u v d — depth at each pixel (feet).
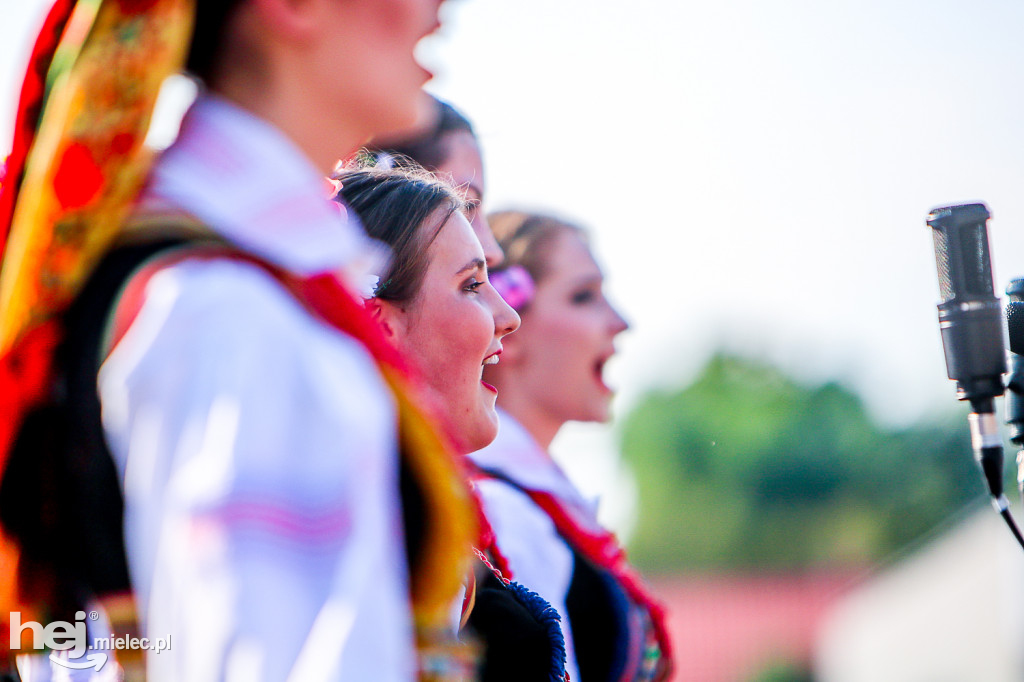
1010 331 11.58
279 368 5.74
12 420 6.32
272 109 6.73
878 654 111.65
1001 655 102.89
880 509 179.63
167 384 5.65
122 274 6.11
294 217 6.40
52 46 6.86
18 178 6.88
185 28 6.40
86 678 7.82
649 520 191.83
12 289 6.30
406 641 6.08
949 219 11.34
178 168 6.43
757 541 186.70
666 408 195.52
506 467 15.64
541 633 11.28
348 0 6.79
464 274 11.06
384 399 6.16
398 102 6.95
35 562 6.59
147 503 5.66
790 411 190.49
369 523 5.70
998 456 11.19
